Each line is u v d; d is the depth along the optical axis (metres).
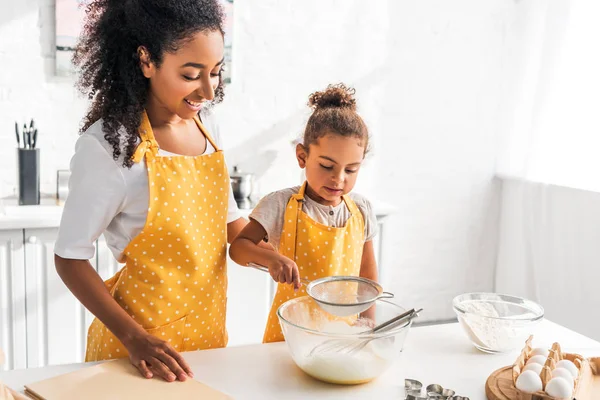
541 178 3.24
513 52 3.38
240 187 2.71
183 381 1.08
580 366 1.14
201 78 1.21
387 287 2.94
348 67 3.15
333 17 3.08
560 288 3.15
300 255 1.47
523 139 3.38
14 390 1.03
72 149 2.73
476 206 3.54
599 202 2.93
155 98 1.27
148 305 1.28
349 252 1.49
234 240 1.45
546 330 1.43
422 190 3.41
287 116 3.07
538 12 3.25
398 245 3.42
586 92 2.99
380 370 1.11
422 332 1.40
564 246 3.12
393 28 3.21
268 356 1.23
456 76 3.37
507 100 3.43
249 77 2.97
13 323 2.37
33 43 2.61
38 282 2.38
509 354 1.29
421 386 1.10
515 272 3.46
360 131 1.39
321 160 1.39
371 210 1.57
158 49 1.17
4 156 2.63
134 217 1.27
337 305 1.15
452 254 3.54
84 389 1.03
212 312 1.36
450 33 3.32
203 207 1.32
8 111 2.61
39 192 2.53
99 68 1.27
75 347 2.47
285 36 3.00
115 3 1.22
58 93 2.67
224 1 2.85
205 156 1.33
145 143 1.24
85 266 1.23
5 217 2.30
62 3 2.60
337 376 1.10
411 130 3.33
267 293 2.68
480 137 3.48
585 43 2.98
